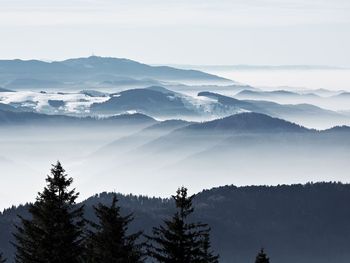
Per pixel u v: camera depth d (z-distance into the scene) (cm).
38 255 13225
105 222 13062
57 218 13300
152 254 13250
